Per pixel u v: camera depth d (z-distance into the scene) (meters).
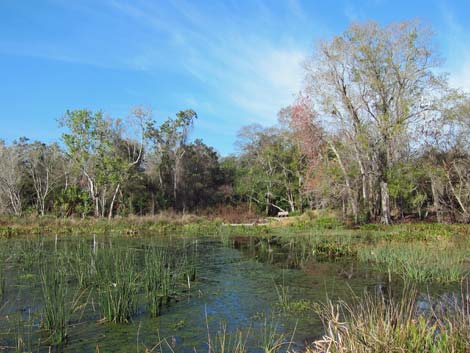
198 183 52.28
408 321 5.72
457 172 30.92
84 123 39.16
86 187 45.12
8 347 6.98
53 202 43.53
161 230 30.44
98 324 8.25
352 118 31.56
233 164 61.62
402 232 24.36
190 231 29.52
